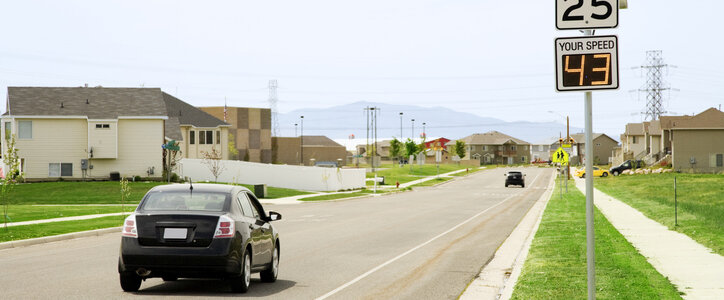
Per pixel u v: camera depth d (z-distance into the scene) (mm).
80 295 10820
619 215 27984
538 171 117875
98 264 14906
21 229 22438
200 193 11453
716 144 79125
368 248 18406
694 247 16766
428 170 113312
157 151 54531
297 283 12492
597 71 7422
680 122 80250
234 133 107312
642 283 11406
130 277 11031
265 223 12594
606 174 84938
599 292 10625
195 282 12508
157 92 56844
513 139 185000
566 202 38531
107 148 53375
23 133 52656
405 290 11781
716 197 39125
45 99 53844
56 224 24766
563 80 7480
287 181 57312
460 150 163875
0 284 11953
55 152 53125
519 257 15719
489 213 33438
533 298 10328
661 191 47188
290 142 126188
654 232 20609
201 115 84188
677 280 11914
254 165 57906
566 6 7508
